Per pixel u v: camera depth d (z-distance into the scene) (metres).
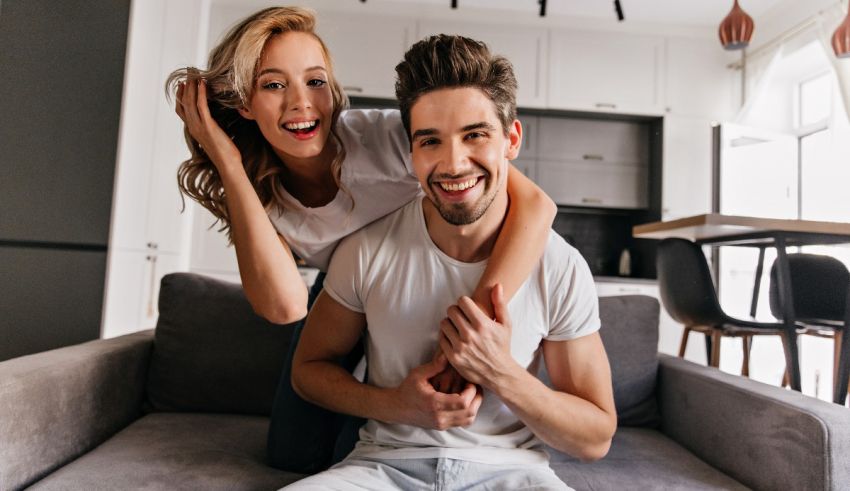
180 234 3.36
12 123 1.69
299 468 1.25
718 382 1.34
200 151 1.12
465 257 1.06
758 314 4.16
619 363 1.57
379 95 4.25
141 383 1.55
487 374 0.95
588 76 4.38
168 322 1.59
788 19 4.04
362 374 1.46
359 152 1.19
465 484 0.98
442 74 0.92
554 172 4.47
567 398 1.01
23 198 1.77
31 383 1.05
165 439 1.32
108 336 2.41
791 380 2.11
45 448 1.10
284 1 4.21
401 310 1.05
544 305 1.05
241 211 1.05
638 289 4.15
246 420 1.53
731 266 4.18
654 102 4.40
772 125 4.40
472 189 0.94
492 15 4.36
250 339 1.58
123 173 2.47
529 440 1.09
